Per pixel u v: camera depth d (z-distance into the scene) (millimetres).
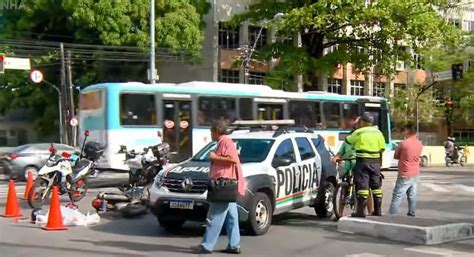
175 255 9438
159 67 44906
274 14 38750
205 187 10766
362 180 12180
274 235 11359
